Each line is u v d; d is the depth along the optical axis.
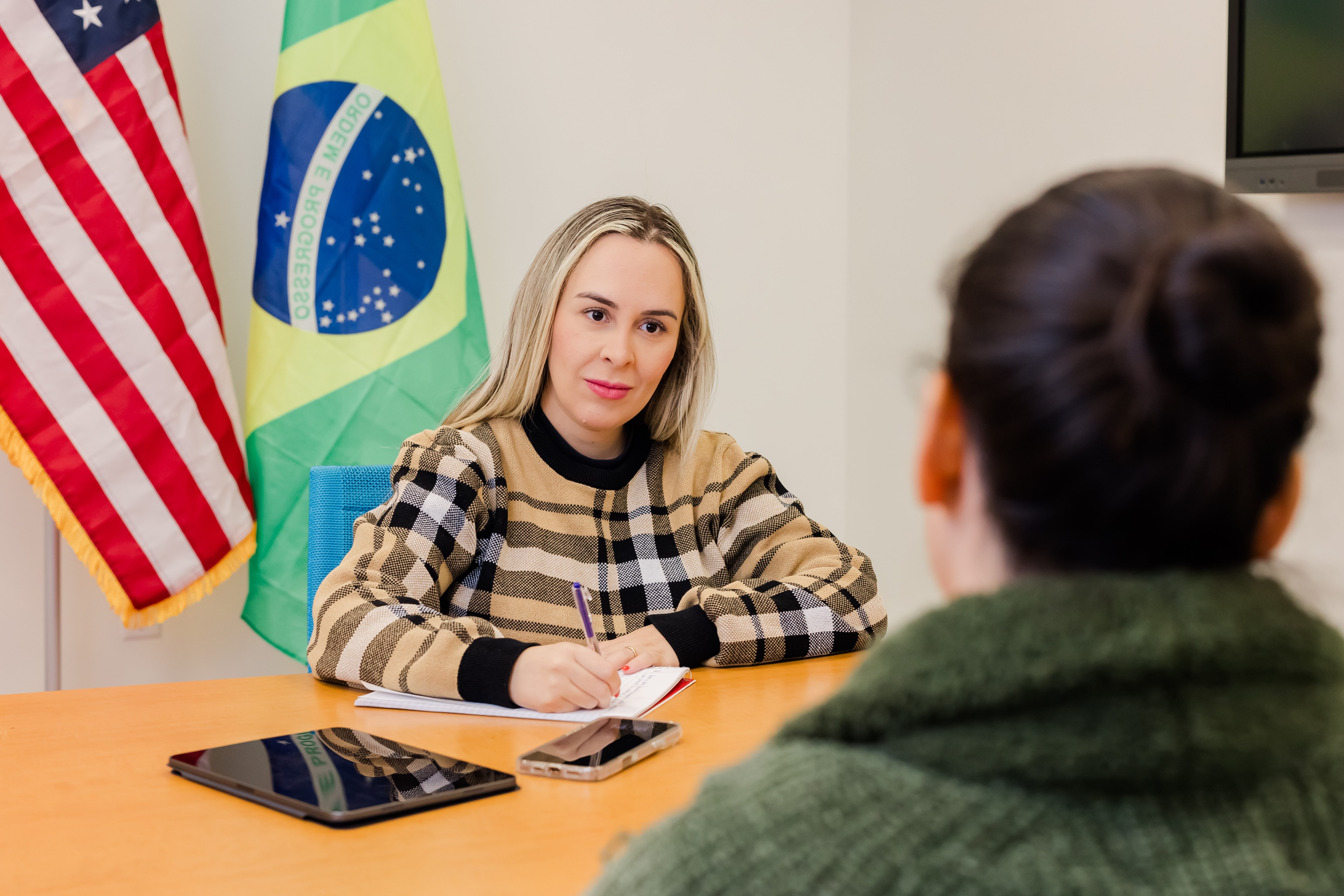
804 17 2.72
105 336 1.75
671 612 1.33
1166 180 0.31
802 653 1.22
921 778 0.27
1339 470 1.43
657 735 0.85
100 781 0.75
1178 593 0.26
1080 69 2.13
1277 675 0.26
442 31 2.32
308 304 1.95
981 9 2.37
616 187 2.52
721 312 2.65
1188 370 0.26
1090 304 0.27
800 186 2.73
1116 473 0.27
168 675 2.08
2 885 0.57
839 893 0.25
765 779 0.28
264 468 1.93
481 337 2.10
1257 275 0.27
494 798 0.72
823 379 2.78
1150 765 0.25
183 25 2.08
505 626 1.26
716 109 2.63
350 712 0.96
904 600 2.60
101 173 1.75
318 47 1.96
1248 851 0.25
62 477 1.72
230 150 2.13
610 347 1.32
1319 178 1.66
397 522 1.21
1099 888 0.24
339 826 0.66
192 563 1.82
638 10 2.53
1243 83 1.73
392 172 2.00
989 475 0.30
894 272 2.64
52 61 1.72
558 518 1.34
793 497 1.51
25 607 1.97
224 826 0.66
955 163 2.44
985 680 0.26
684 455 1.44
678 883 0.26
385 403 1.97
